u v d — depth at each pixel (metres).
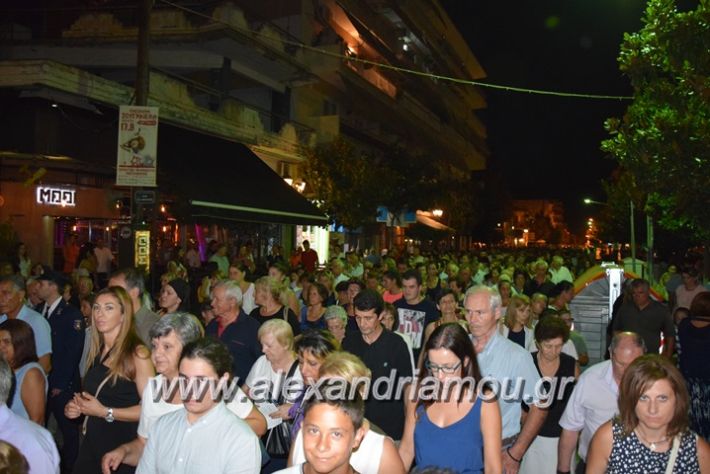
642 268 16.86
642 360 3.64
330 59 27.70
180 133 18.53
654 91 11.16
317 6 29.05
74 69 14.66
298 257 20.62
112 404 4.54
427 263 15.81
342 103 32.88
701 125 10.51
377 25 39.84
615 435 3.67
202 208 15.30
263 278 7.63
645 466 3.57
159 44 20.53
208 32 19.70
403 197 35.19
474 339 5.08
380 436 3.56
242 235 22.22
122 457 4.13
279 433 5.06
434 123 50.53
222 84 21.64
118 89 16.03
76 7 21.55
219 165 18.27
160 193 15.80
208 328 7.07
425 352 4.20
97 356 4.93
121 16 21.91
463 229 55.28
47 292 7.17
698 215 11.05
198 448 3.57
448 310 7.54
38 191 16.16
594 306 10.51
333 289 11.75
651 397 3.51
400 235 43.47
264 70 23.98
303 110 28.30
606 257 52.47
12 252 14.27
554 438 5.59
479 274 16.22
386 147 38.75
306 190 24.16
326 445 2.79
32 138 14.09
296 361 5.21
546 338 5.57
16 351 4.80
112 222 18.62
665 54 10.92
